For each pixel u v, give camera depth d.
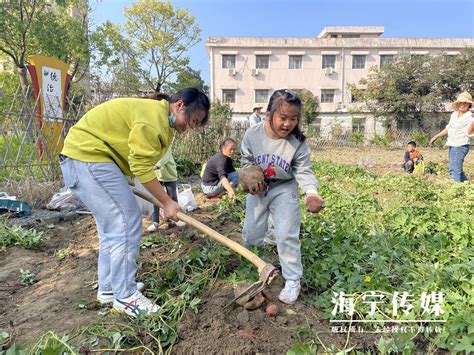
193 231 4.45
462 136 7.59
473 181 9.23
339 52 34.69
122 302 2.68
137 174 2.53
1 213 5.35
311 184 2.95
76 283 3.33
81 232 4.86
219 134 13.39
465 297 2.83
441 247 3.81
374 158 17.95
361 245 3.89
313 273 3.24
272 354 2.36
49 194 6.35
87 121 2.63
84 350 2.35
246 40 34.16
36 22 17.09
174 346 2.42
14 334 2.54
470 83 26.80
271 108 2.82
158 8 27.20
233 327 2.59
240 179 3.02
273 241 3.83
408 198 6.94
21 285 3.37
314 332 2.57
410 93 27.56
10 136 7.10
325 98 35.22
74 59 19.06
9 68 20.19
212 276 3.22
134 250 2.70
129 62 22.55
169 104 2.67
